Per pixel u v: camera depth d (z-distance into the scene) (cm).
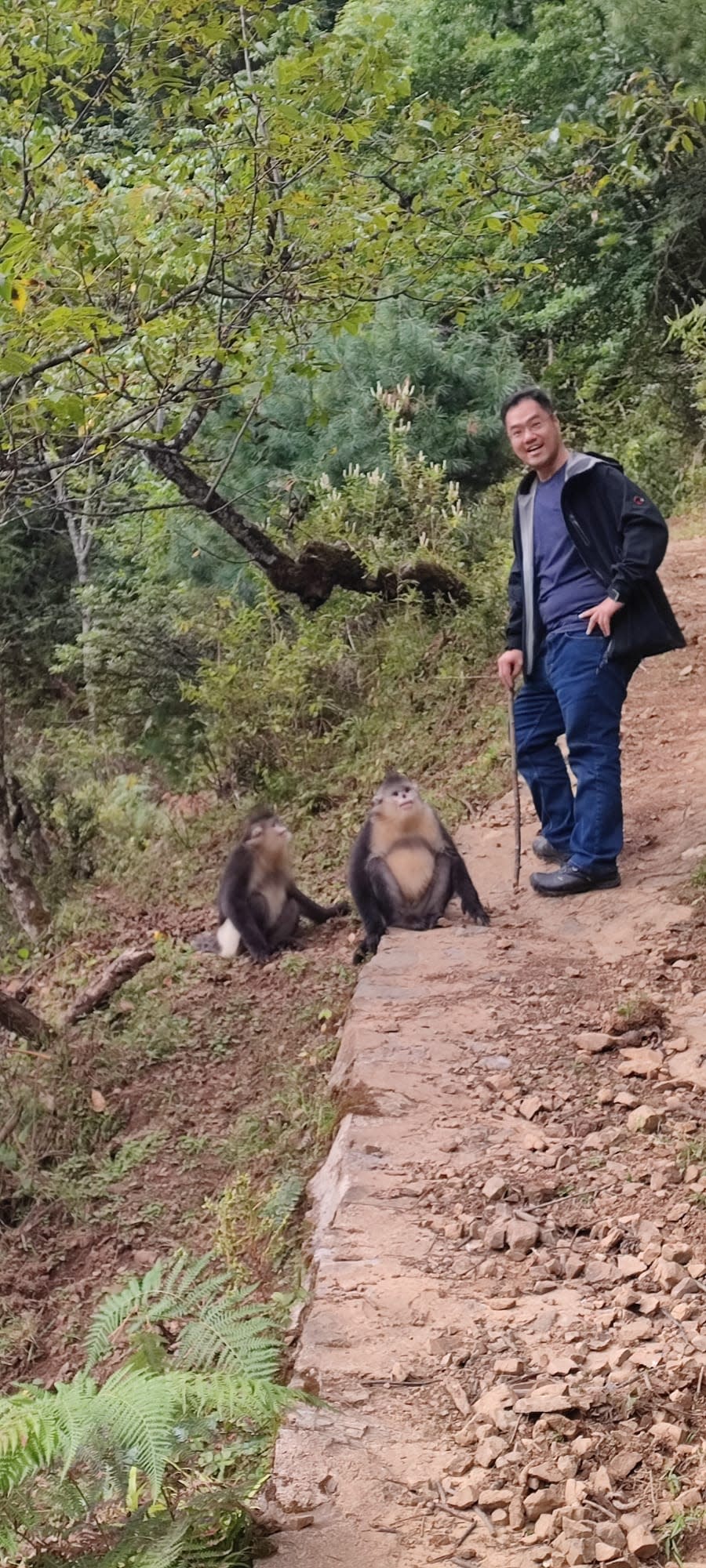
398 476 819
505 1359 200
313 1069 407
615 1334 205
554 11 1091
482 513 841
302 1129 363
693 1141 258
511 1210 244
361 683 732
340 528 755
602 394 1102
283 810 673
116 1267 376
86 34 474
